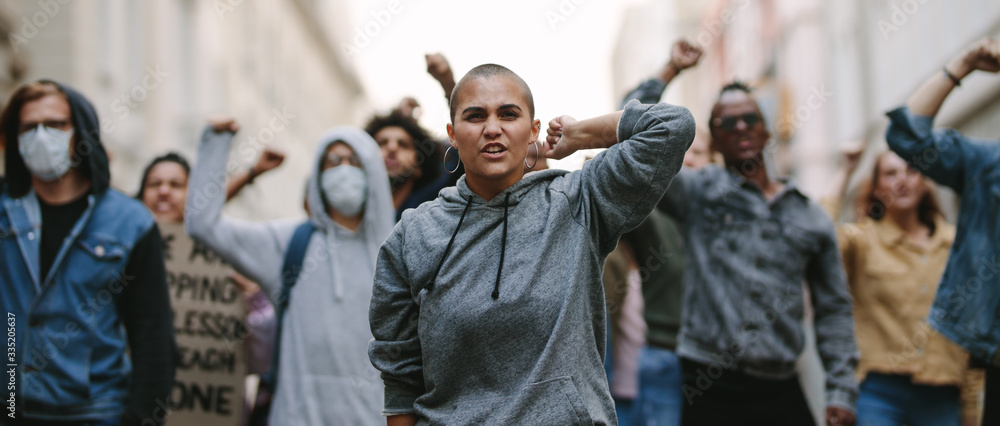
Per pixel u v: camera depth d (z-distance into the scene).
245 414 5.18
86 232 3.54
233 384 4.65
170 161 5.13
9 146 3.57
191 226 3.95
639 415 5.64
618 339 6.05
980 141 3.72
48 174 3.51
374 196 3.95
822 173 15.95
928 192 5.06
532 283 2.05
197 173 3.98
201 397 4.62
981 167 3.65
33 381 3.42
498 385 2.05
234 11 17.67
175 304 4.68
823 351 4.21
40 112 3.50
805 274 4.24
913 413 4.91
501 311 2.04
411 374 2.22
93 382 3.50
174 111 14.67
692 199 4.15
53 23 10.71
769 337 3.98
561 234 2.11
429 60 3.49
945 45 10.05
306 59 25.25
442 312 2.08
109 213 3.59
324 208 4.00
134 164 12.90
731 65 22.69
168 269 4.70
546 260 2.08
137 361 3.52
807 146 16.19
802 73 16.88
